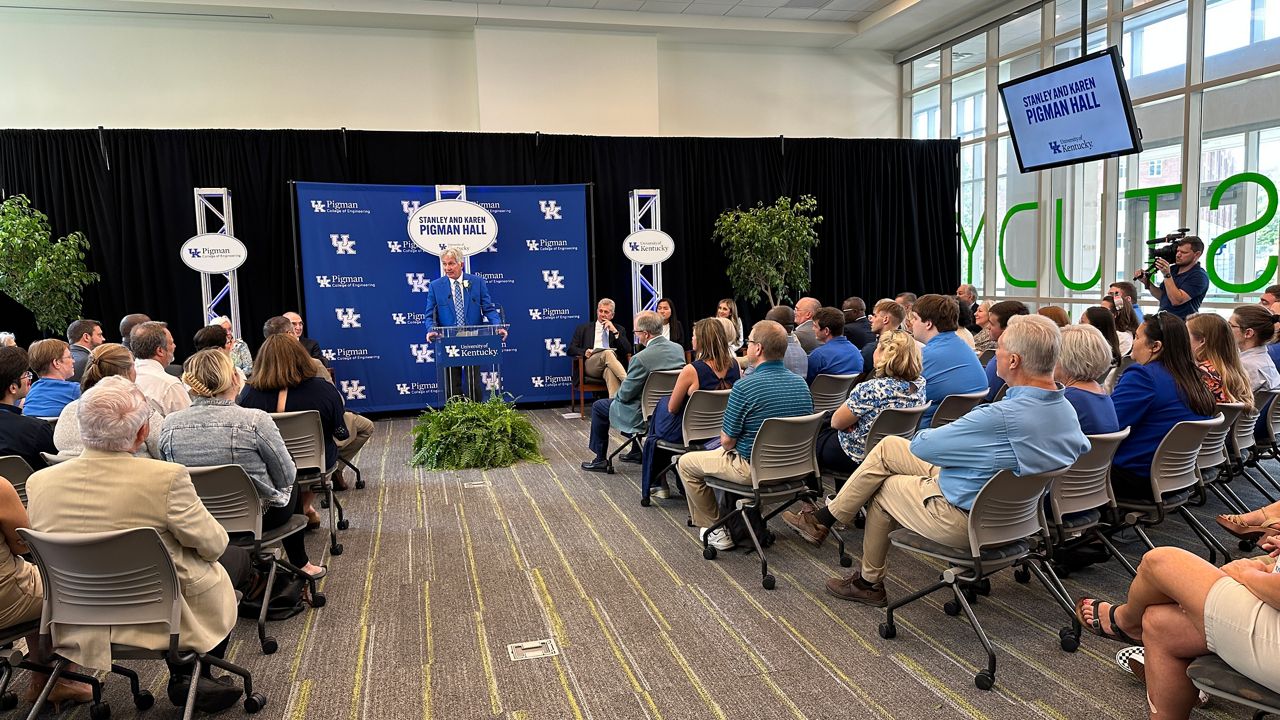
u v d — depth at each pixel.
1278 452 4.23
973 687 2.60
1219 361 3.54
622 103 9.73
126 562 2.15
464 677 2.76
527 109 9.41
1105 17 8.58
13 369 3.20
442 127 9.43
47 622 2.26
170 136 7.73
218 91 8.77
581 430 7.21
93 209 7.71
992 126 10.09
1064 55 9.11
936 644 2.91
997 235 10.26
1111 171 8.73
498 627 3.16
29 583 2.35
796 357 4.98
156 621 2.23
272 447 2.99
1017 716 2.43
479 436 5.83
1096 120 7.02
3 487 2.23
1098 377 3.07
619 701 2.58
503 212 8.15
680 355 5.29
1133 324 5.61
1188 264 5.82
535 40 9.38
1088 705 2.47
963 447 2.62
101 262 7.75
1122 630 2.47
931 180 10.31
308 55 9.00
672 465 4.66
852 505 3.17
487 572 3.75
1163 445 3.11
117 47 8.45
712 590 3.47
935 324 4.07
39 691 2.58
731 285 9.68
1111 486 3.22
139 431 2.25
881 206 10.16
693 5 9.34
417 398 8.08
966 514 2.68
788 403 3.66
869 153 10.01
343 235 7.69
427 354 8.06
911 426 3.69
